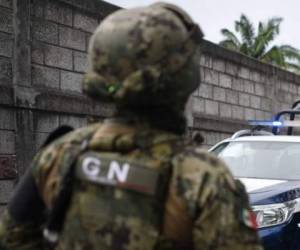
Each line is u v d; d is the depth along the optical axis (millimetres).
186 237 1368
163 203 1359
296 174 5535
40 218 1589
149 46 1415
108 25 1473
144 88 1410
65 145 1541
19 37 6836
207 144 10945
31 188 1577
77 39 7832
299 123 7133
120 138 1435
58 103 7332
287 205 4777
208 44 11023
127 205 1364
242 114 12312
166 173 1372
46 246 1503
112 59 1439
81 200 1424
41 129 7141
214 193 1341
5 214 1604
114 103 1489
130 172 1381
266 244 4566
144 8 1495
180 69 1443
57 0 7469
